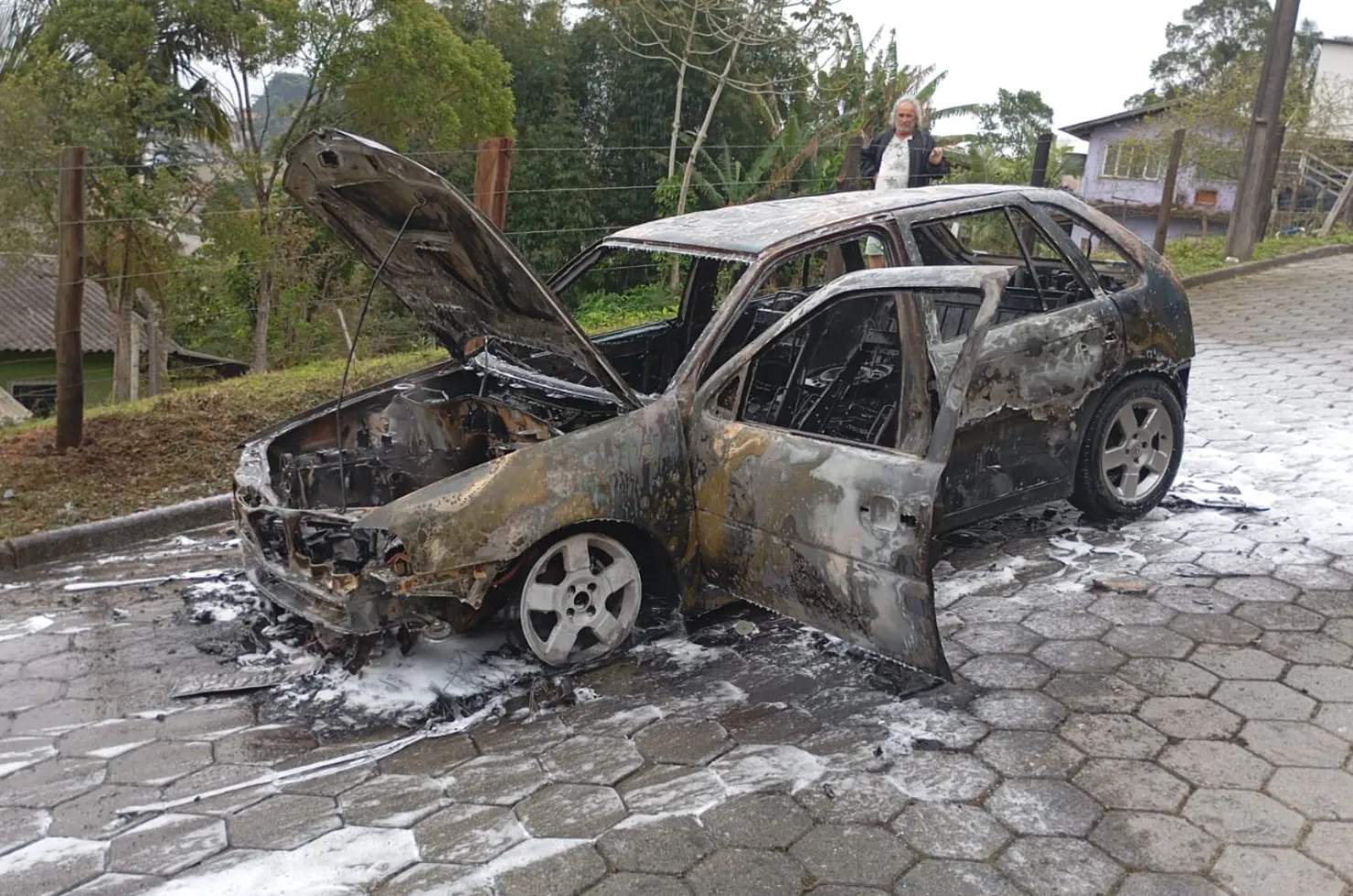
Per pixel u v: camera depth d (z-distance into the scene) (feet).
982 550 16.51
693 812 10.28
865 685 12.65
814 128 63.67
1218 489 18.51
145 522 19.36
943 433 10.64
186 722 12.50
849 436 15.81
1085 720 11.62
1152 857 9.32
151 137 70.54
